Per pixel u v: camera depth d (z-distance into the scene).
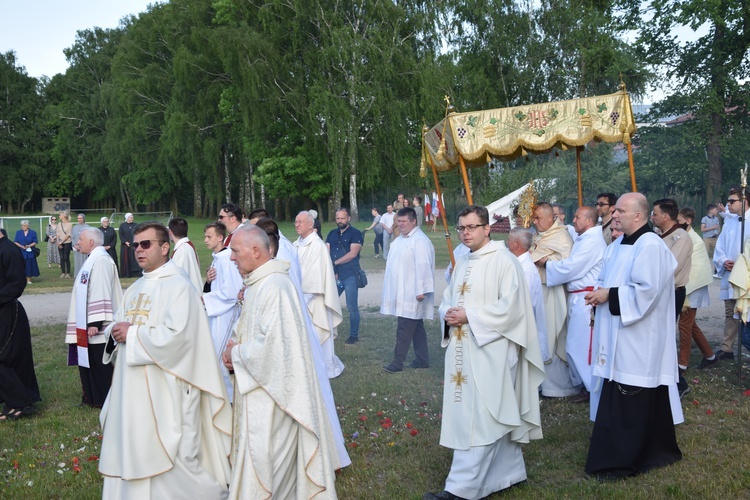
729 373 7.09
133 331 3.91
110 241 16.45
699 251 7.18
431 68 31.12
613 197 7.50
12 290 6.18
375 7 31.17
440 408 6.23
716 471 4.57
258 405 3.74
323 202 44.84
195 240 27.38
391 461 5.05
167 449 3.89
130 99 41.62
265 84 31.73
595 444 4.65
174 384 3.97
